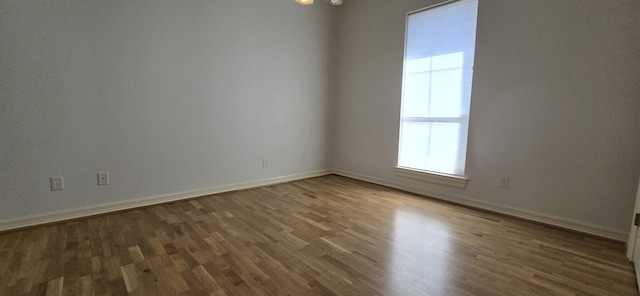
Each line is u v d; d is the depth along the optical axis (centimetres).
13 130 222
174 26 290
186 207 288
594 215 233
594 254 200
